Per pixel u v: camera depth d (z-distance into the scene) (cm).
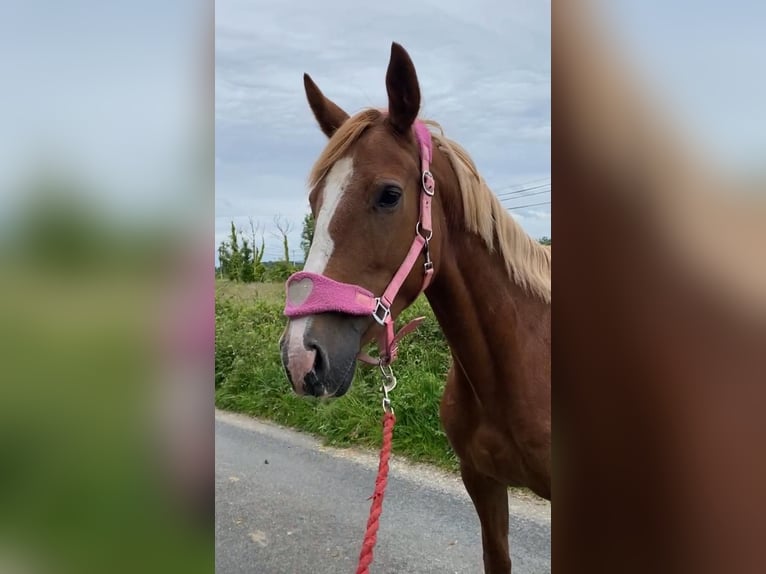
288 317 147
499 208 173
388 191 150
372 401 432
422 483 338
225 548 274
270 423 479
